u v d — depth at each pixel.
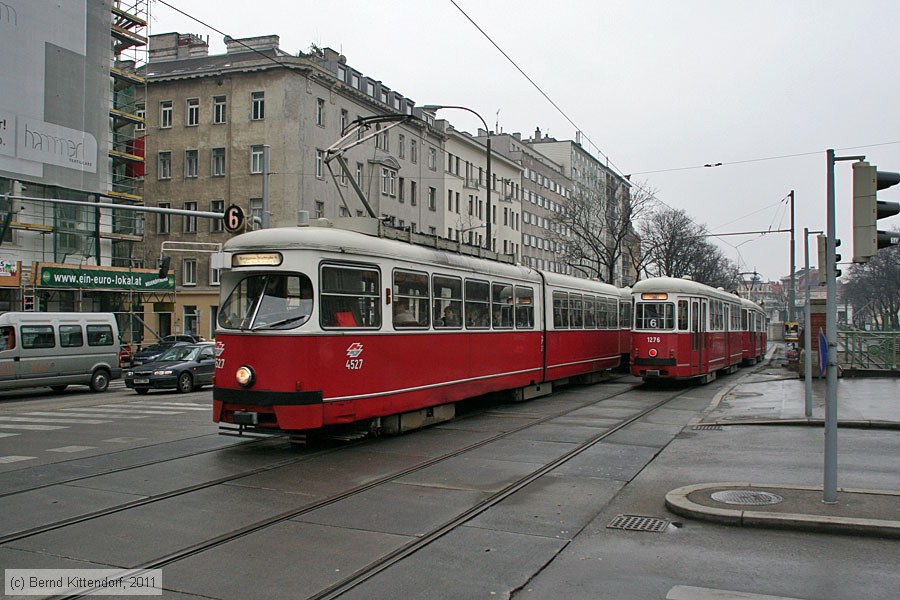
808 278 15.54
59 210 36.38
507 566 6.14
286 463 10.56
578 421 15.20
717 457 11.08
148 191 48.19
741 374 30.36
